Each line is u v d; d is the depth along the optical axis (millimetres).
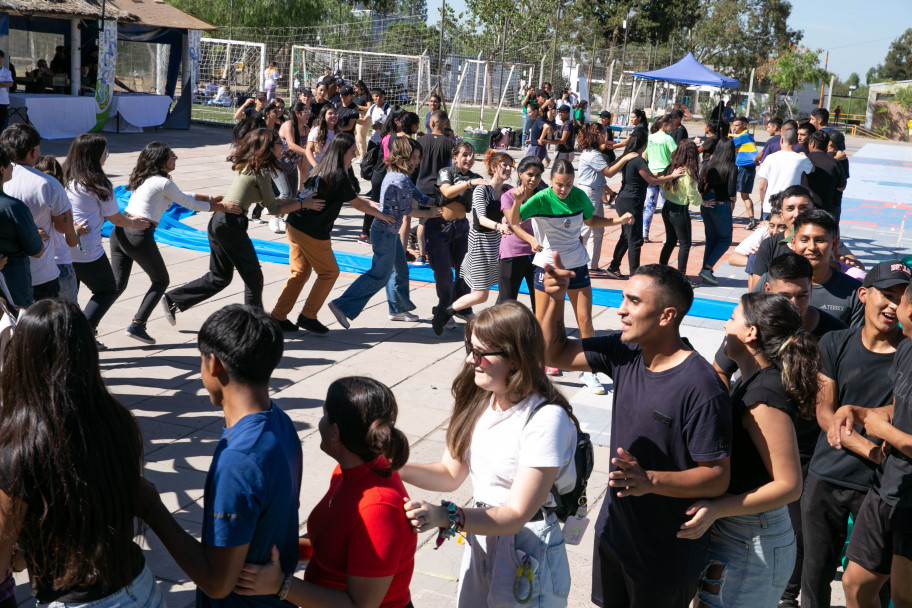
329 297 8875
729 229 10102
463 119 33469
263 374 2270
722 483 2670
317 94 14188
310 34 41094
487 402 2844
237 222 6863
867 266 12289
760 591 2992
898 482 3154
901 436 3074
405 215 7574
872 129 55688
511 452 2686
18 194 5398
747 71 61406
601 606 3197
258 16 40906
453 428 2910
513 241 6762
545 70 39344
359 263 10367
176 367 6562
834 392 3514
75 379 2092
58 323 2096
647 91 42500
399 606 2535
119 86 25750
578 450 2754
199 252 10406
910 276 3350
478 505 2789
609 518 3016
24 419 2051
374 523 2316
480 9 41281
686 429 2707
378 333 7812
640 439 2814
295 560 2408
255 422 2254
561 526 2889
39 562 2121
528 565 2691
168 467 4922
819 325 3943
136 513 2236
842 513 3535
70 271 5988
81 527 2076
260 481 2172
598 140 10078
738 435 2830
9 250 4988
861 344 3506
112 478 2117
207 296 7148
